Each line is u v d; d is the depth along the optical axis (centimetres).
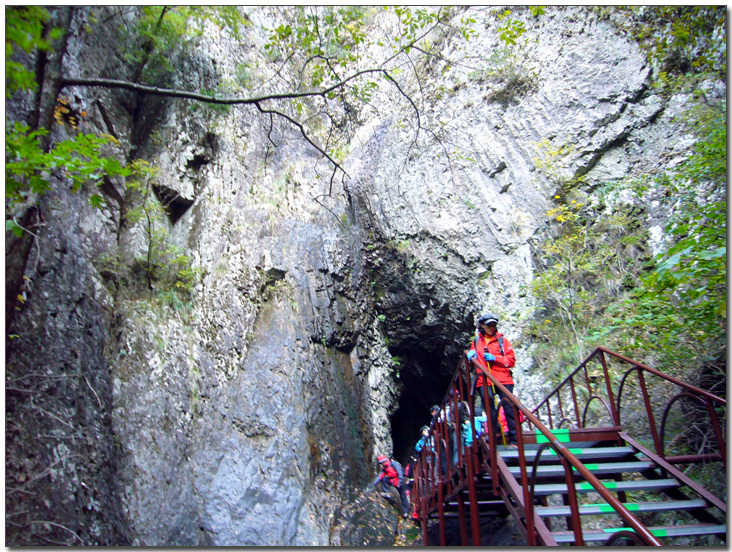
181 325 818
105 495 577
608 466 422
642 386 461
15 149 370
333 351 1055
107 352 683
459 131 1141
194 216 919
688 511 377
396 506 937
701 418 570
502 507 686
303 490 782
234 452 766
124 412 673
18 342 521
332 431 916
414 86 1255
